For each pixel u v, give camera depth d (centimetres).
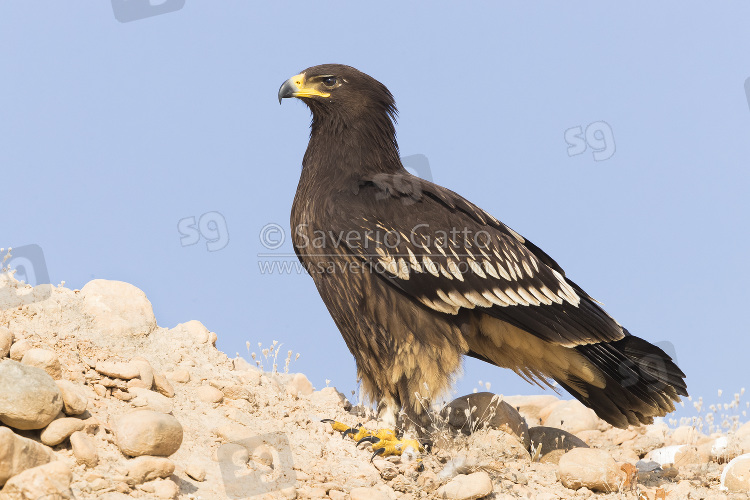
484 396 1148
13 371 759
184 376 1036
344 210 1120
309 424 1045
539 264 1184
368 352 1153
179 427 806
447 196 1173
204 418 963
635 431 1345
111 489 734
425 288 1103
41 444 734
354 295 1123
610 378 1202
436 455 1055
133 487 754
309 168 1217
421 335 1105
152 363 1053
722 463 1166
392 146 1252
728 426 1193
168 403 928
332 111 1219
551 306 1155
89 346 991
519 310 1138
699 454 1191
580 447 1050
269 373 1194
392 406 1151
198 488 809
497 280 1132
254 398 1041
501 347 1201
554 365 1202
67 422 775
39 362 851
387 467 962
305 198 1184
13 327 966
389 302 1109
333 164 1195
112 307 1091
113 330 1063
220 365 1128
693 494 1005
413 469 974
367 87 1218
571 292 1187
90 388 910
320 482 894
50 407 762
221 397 1021
